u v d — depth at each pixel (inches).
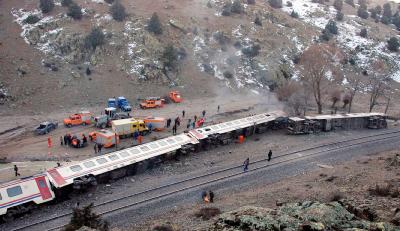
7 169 1560.0
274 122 2196.1
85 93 2539.4
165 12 3390.7
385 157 1662.2
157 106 2527.1
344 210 840.3
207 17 3553.2
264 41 3503.9
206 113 2472.9
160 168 1606.8
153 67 2851.9
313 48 2682.1
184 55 3100.4
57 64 2677.2
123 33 3006.9
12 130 2020.2
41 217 1206.3
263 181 1492.4
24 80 2475.4
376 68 3486.7
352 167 1555.1
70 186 1347.2
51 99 2420.0
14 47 2679.6
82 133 2027.6
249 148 1876.2
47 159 1678.2
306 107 2731.3
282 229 759.7
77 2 3179.1
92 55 2790.4
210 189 1416.1
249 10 3858.3
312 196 1210.6
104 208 1259.2
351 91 3262.8
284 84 2918.3
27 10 3019.2
